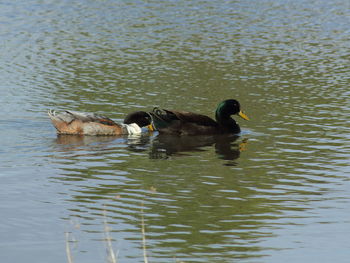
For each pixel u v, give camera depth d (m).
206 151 16.95
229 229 11.49
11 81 24.39
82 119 18.30
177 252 10.48
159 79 25.27
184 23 36.47
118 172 14.79
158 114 19.22
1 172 14.51
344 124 19.48
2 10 38.84
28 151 16.30
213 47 31.09
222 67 27.42
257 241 10.95
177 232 11.30
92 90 23.45
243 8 41.19
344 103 22.06
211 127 19.00
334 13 40.00
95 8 40.22
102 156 16.17
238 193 13.43
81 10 39.53
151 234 11.18
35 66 26.92
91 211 12.23
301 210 12.46
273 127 19.36
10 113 20.11
